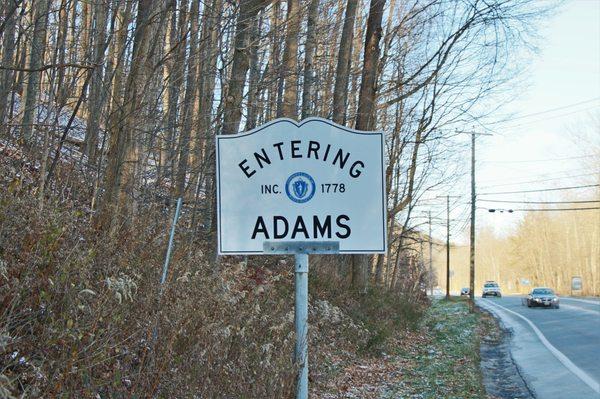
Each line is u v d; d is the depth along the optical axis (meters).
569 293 85.62
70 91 10.57
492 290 69.75
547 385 10.77
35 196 6.56
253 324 6.48
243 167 5.55
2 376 3.61
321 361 9.52
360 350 12.49
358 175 5.52
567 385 10.70
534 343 17.52
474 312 33.66
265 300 7.66
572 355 14.54
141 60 9.60
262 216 5.50
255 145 5.56
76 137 11.98
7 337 4.00
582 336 18.77
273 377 5.45
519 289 111.81
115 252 6.56
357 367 11.12
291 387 5.55
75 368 4.32
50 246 5.27
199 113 12.36
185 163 11.77
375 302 17.67
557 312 32.22
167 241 7.46
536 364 13.28
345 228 5.48
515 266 112.56
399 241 32.06
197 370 5.16
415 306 24.33
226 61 13.17
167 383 5.04
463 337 18.34
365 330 13.17
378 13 18.50
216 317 5.95
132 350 5.20
